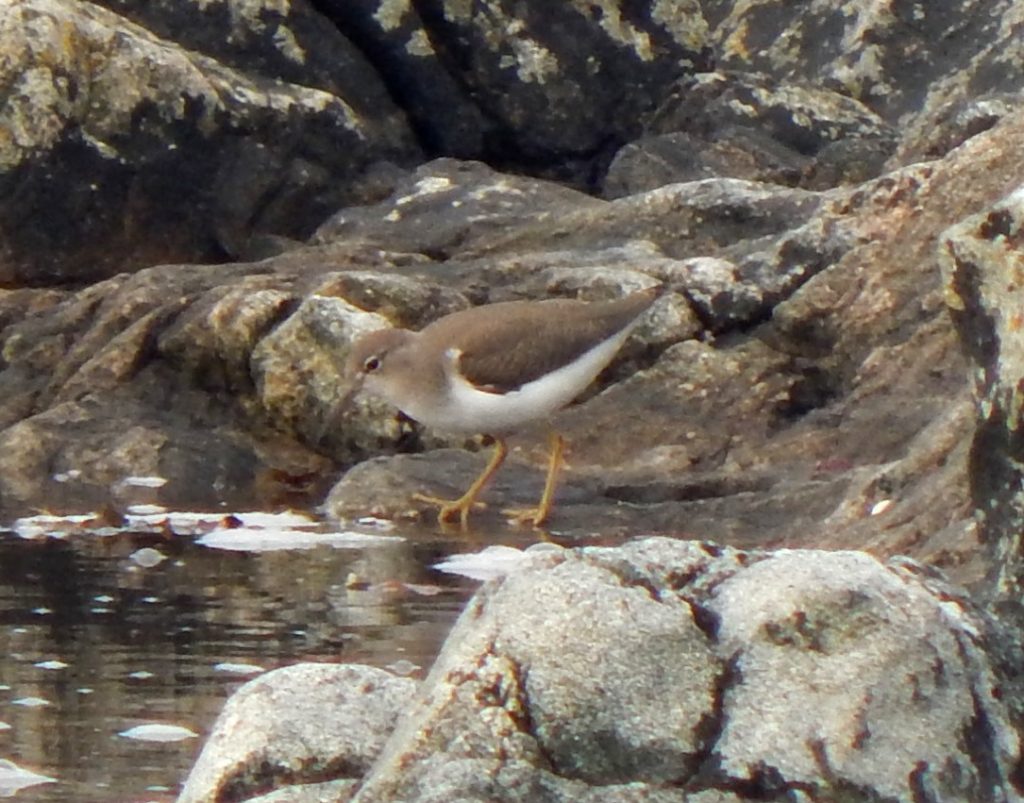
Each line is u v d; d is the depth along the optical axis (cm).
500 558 1075
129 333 1405
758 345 1350
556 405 1178
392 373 1172
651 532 1149
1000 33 2006
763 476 1218
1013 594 666
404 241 1625
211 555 1084
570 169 1961
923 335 1294
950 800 532
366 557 1078
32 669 830
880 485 1080
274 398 1355
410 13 1869
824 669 548
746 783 530
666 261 1414
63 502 1237
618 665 548
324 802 571
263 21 1820
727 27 2134
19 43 1628
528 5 1920
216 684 808
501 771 530
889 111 2028
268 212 1759
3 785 677
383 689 626
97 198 1673
